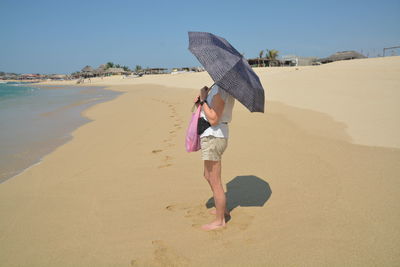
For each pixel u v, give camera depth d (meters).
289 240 2.56
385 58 21.88
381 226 2.68
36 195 3.78
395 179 3.70
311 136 6.01
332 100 10.05
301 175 4.02
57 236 2.81
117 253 2.51
